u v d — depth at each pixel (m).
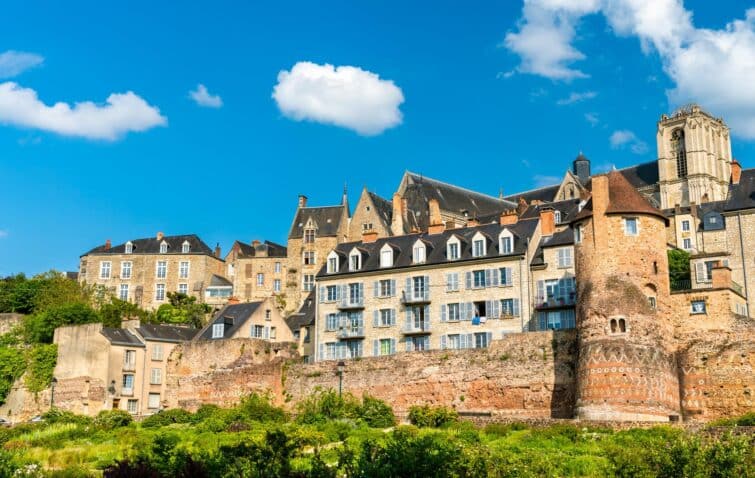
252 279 132.62
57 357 91.88
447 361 72.19
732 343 63.03
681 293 65.69
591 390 62.03
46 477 41.25
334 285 88.06
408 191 124.69
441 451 30.47
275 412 74.56
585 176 152.75
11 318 101.94
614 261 64.12
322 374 77.81
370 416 70.44
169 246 135.62
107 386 87.81
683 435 37.94
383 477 29.22
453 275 82.38
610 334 62.62
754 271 87.12
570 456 45.38
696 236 105.50
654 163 158.75
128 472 29.77
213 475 31.86
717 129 156.88
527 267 79.19
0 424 79.81
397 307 84.19
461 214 124.12
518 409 68.38
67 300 112.00
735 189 92.69
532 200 133.88
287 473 31.72
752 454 34.12
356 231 121.75
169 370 88.81
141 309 123.25
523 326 78.00
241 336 91.69
